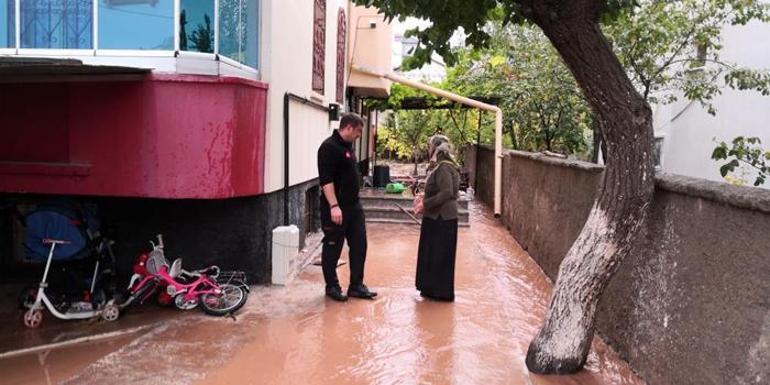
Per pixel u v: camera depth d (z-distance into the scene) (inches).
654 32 299.7
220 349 167.6
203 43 193.0
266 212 227.9
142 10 188.2
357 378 151.1
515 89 425.1
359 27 454.6
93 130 191.2
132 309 201.8
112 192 192.5
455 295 231.8
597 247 149.1
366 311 207.0
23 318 190.2
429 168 227.8
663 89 370.9
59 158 194.7
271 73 222.4
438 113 793.6
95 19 188.9
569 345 153.7
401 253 313.7
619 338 169.3
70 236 186.7
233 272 211.9
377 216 426.3
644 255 157.4
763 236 104.4
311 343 174.6
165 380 146.0
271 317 196.9
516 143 565.3
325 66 340.5
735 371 109.6
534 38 426.6
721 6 301.6
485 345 176.4
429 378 152.2
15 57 144.4
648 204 143.6
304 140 284.8
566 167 248.4
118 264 221.8
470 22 179.9
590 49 139.8
